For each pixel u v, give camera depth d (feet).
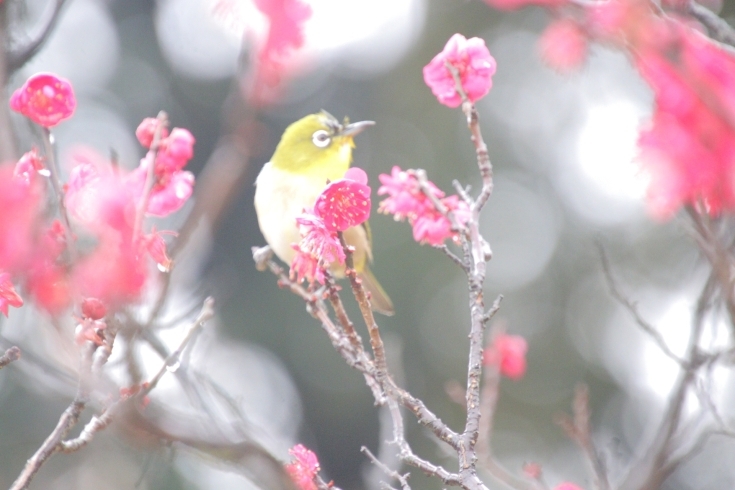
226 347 65.16
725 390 27.48
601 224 58.34
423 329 61.72
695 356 21.84
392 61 65.46
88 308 13.15
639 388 57.00
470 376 16.43
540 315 59.26
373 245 62.90
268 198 34.96
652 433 27.71
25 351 14.19
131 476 47.78
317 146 35.70
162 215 15.53
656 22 13.62
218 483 49.08
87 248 12.91
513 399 58.18
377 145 64.23
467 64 19.01
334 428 66.28
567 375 58.23
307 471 16.15
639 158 14.19
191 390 13.93
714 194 14.26
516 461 56.80
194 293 15.62
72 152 12.76
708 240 16.24
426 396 60.70
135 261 12.30
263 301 66.85
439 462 56.54
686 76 13.50
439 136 62.95
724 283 15.87
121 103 69.87
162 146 15.61
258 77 10.21
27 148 17.61
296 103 65.92
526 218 60.90
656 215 14.35
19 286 14.66
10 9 18.84
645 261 55.42
